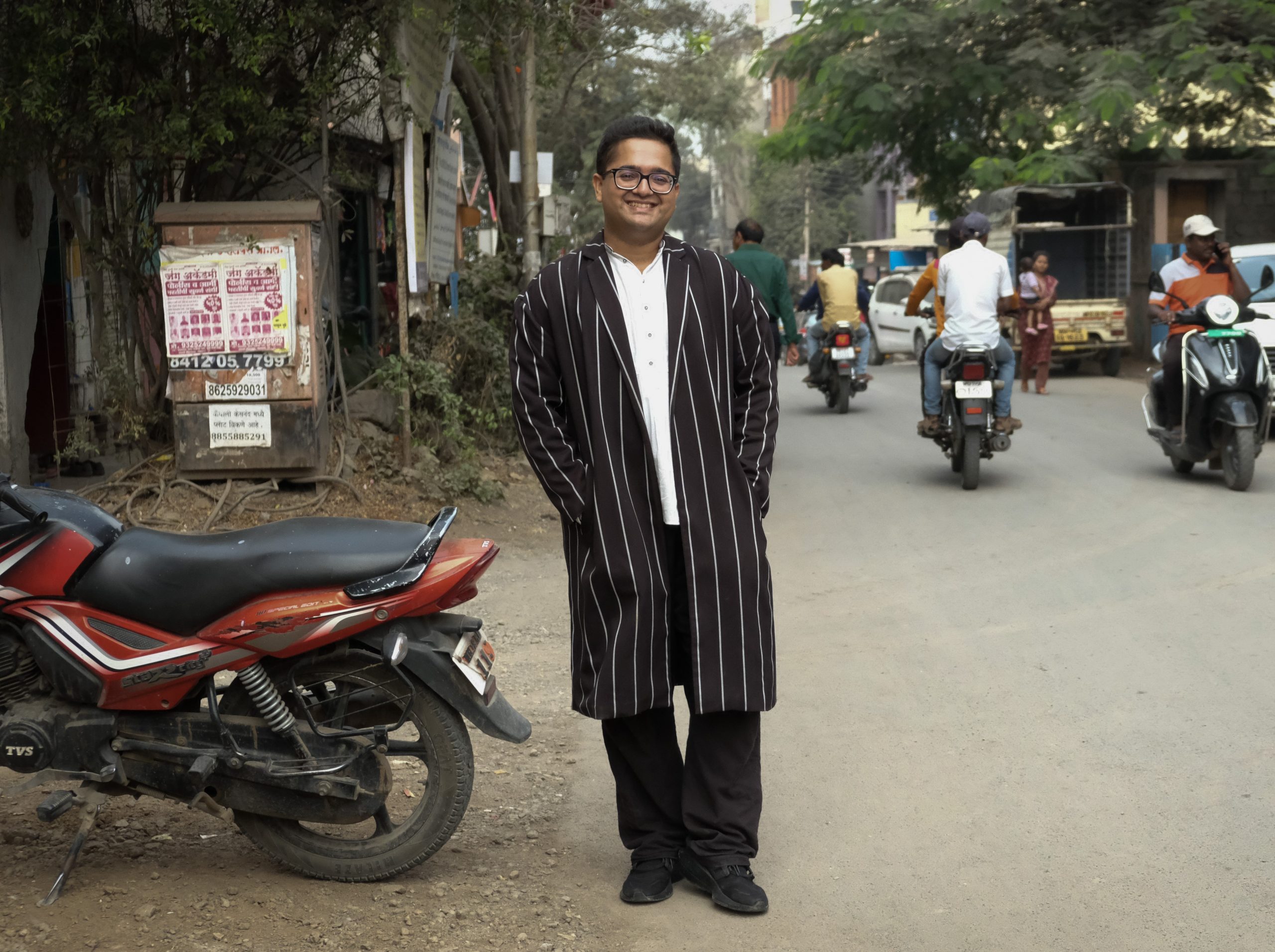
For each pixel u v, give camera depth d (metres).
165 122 7.63
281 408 7.88
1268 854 3.66
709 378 3.30
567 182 27.62
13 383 8.73
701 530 3.27
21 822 3.87
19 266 8.82
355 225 13.86
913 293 10.20
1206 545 7.61
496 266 12.62
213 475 7.96
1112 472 10.41
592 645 3.34
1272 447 11.47
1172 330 9.80
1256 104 20.69
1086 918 3.32
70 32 7.18
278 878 3.52
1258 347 9.38
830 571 7.33
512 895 3.47
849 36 21.22
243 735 3.41
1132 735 4.64
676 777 3.53
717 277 3.34
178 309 7.78
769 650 3.36
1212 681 5.20
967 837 3.84
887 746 4.61
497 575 7.24
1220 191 23.33
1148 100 19.30
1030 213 22.33
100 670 3.34
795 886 3.55
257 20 7.58
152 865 3.58
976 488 9.88
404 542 3.35
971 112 21.86
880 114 21.30
